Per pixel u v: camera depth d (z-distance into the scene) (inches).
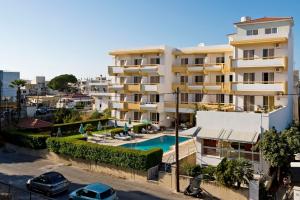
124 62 2279.8
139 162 1054.4
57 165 1263.5
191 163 1128.2
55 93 5580.7
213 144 1109.7
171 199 903.1
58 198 903.1
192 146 1454.2
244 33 1657.2
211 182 906.7
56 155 1323.8
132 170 1085.1
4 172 1155.3
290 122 1486.2
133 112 2217.0
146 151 1079.0
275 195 904.3
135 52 2159.2
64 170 1194.0
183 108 2020.2
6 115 2237.9
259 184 842.2
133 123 2112.5
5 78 3309.5
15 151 1492.4
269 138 964.0
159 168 1101.7
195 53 2037.4
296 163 920.9
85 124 2020.2
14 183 1027.9
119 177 1115.9
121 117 2279.8
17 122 1774.1
